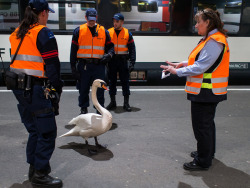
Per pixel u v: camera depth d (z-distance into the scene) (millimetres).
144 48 7305
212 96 2791
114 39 5133
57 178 2885
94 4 6988
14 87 2451
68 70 7152
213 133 3256
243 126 4602
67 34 7031
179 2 7180
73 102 5938
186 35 7324
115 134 4168
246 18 7383
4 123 4578
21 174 2965
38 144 2604
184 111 5434
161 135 4164
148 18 7211
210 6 7285
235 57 7539
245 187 2773
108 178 2906
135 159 3355
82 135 3420
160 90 7219
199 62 2703
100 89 4332
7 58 7008
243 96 6668
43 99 2516
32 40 2379
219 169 3139
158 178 2920
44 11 2479
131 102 6051
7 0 6781
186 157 3436
